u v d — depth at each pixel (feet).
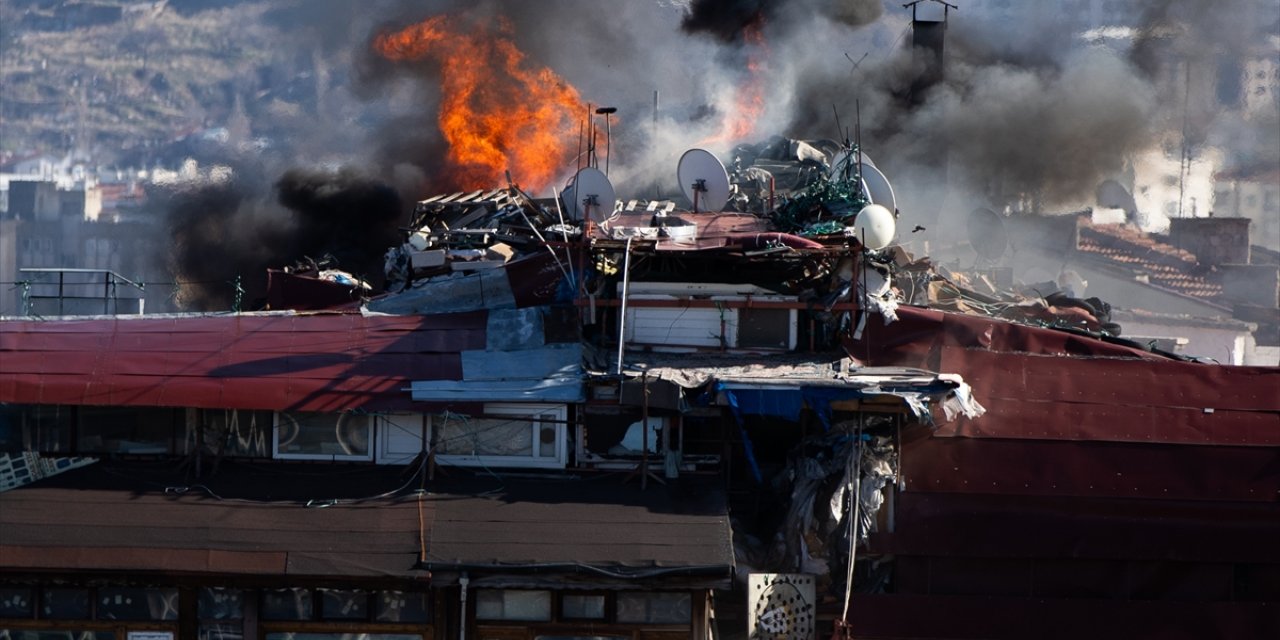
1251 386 168.04
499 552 153.99
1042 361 168.45
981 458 165.78
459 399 165.99
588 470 167.73
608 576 152.87
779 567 164.55
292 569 154.40
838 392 157.99
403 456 169.27
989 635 164.45
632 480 165.58
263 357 169.89
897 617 163.84
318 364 169.07
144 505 161.58
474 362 168.76
